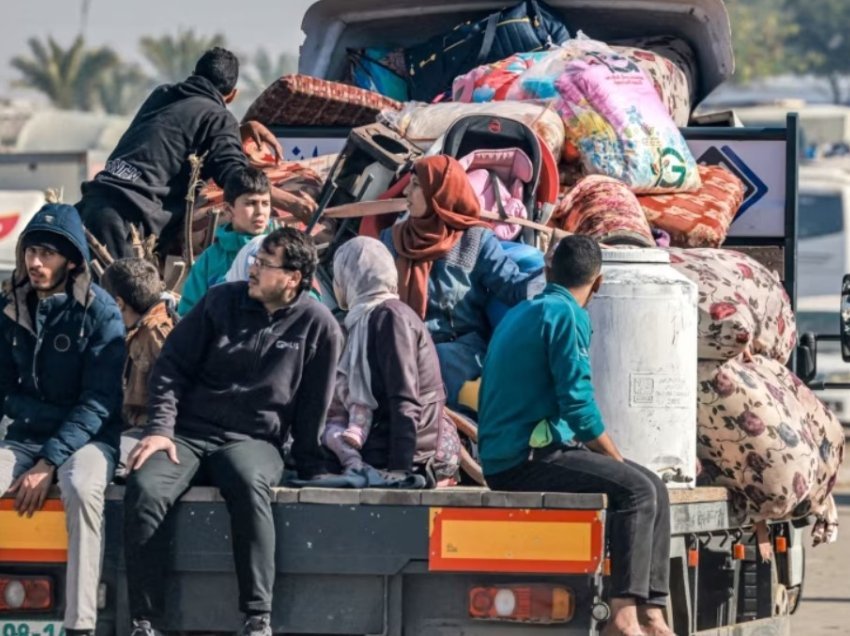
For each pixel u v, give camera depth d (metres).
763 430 18.33
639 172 21.41
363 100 23.70
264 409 16.31
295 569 15.55
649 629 15.88
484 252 18.39
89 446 16.23
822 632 24.45
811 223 69.81
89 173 64.31
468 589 15.51
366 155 19.91
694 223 21.09
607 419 17.11
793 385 19.73
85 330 16.64
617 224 19.25
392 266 17.12
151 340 17.38
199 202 22.11
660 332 17.11
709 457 18.59
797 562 21.89
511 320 16.42
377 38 27.03
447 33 25.97
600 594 15.42
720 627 18.89
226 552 15.67
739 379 18.45
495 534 15.33
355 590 15.60
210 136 21.95
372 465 16.89
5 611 15.95
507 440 16.17
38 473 15.98
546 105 21.48
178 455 15.88
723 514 18.17
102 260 20.83
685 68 26.25
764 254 22.88
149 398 16.20
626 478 15.80
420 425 16.78
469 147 19.98
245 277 18.36
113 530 15.95
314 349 16.42
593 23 26.50
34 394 16.77
